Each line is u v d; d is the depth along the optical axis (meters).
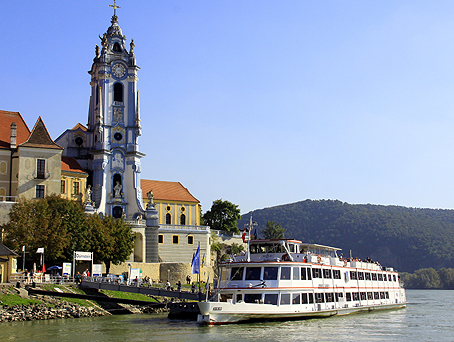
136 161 116.19
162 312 71.62
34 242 75.44
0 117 102.75
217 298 58.44
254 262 56.28
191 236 120.44
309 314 58.09
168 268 108.38
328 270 63.19
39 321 58.47
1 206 83.81
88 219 88.31
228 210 148.75
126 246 92.38
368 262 78.19
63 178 106.75
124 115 117.06
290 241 60.03
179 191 134.12
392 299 81.44
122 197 113.94
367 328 54.59
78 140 116.44
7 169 96.12
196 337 46.50
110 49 118.44
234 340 45.16
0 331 50.53
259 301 54.97
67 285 70.56
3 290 61.91
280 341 44.94
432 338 49.38
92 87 120.62
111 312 67.94
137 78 119.06
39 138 96.88
